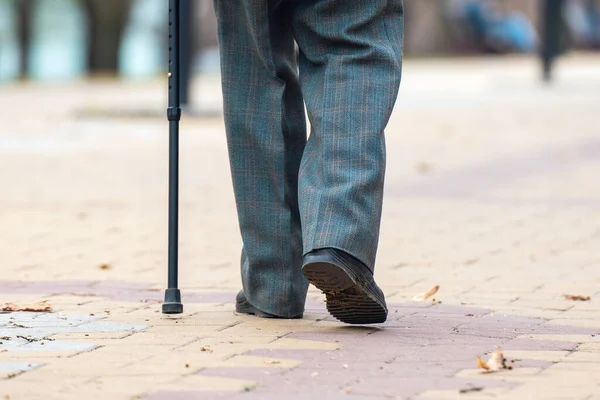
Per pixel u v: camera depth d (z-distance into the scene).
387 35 9.59
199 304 11.30
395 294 12.07
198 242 15.83
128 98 47.94
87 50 83.19
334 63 9.53
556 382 8.24
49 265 13.95
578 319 10.67
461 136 31.55
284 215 10.23
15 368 8.54
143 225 17.31
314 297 11.70
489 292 12.20
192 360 8.81
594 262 14.21
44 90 54.44
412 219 17.89
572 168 24.55
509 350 9.26
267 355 8.99
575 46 110.44
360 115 9.38
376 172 9.30
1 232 16.58
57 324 10.18
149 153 27.55
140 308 11.05
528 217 18.06
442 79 60.06
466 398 7.80
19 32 86.25
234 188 10.26
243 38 10.02
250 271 10.40
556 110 40.12
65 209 18.91
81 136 31.50
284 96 10.23
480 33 102.00
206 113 36.31
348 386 8.09
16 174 23.56
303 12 9.60
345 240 9.12
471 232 16.62
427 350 9.22
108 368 8.56
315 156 9.56
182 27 36.09
